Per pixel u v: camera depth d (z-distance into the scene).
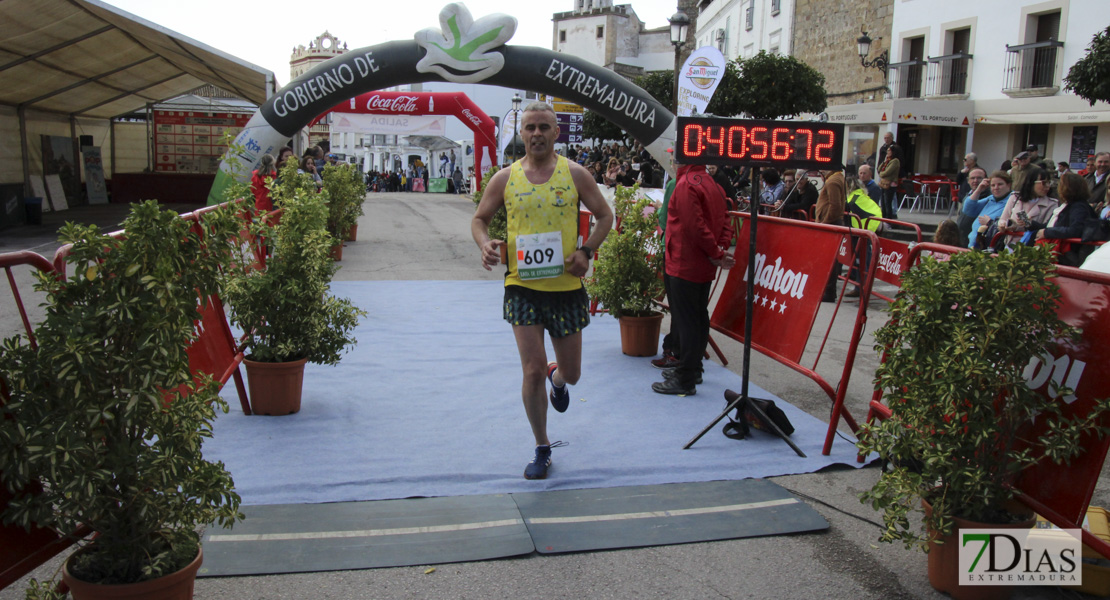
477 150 21.59
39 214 17.42
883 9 23.12
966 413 2.72
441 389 5.23
